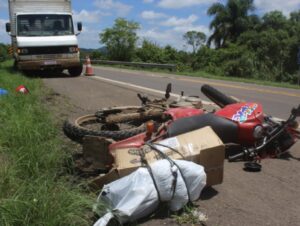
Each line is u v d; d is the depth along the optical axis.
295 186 4.84
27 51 17.38
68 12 18.47
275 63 50.94
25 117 6.75
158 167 3.80
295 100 12.84
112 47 57.78
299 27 56.25
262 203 4.33
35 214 3.40
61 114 8.58
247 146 5.82
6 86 11.48
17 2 18.09
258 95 14.10
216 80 20.86
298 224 3.87
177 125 5.12
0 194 3.76
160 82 18.11
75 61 18.09
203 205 4.23
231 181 4.94
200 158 4.29
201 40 60.31
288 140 5.82
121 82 17.16
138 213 3.67
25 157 4.81
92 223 3.65
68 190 3.87
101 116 6.01
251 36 53.72
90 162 4.85
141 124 5.91
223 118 5.52
